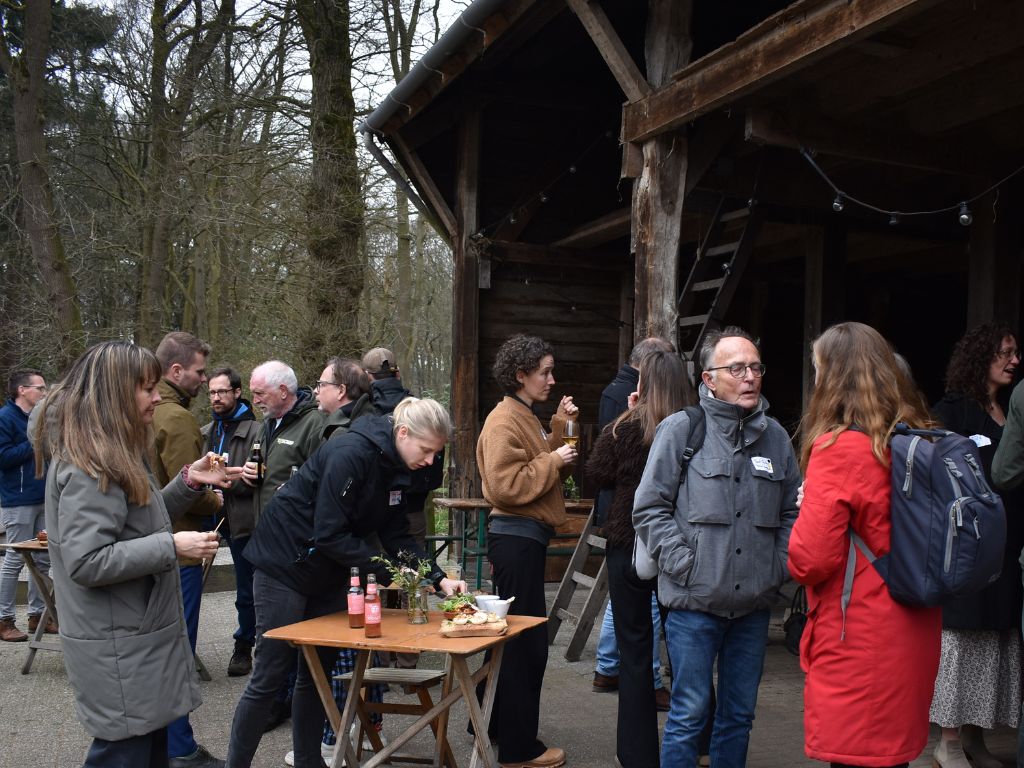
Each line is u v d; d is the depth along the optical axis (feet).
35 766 13.35
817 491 8.57
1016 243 20.74
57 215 49.24
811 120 18.49
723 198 23.29
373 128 30.99
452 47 23.98
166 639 9.28
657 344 14.44
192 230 48.44
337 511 11.09
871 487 8.43
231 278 52.85
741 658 10.89
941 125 19.13
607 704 16.21
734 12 26.48
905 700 8.35
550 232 33.09
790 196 23.02
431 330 73.92
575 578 19.76
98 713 8.89
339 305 39.65
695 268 23.47
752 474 10.64
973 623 12.08
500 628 10.82
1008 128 19.85
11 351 49.26
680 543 10.45
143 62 47.55
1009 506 12.46
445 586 11.85
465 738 14.35
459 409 31.40
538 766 12.96
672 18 18.93
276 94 45.09
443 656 18.93
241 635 18.03
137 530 9.23
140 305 49.90
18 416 21.08
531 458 13.37
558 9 23.70
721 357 10.85
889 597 8.39
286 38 45.60
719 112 19.80
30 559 18.17
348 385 16.21
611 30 19.29
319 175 39.75
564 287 33.35
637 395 12.97
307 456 16.34
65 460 8.91
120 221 50.21
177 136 46.32
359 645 10.14
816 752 8.60
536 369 13.48
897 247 29.94
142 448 9.37
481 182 32.32
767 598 10.64
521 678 12.87
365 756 13.46
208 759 12.83
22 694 17.03
